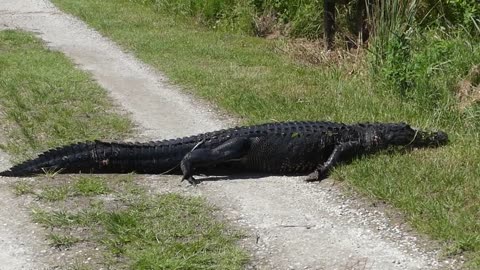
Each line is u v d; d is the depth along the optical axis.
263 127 7.01
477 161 6.84
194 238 5.46
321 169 6.75
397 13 9.92
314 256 5.25
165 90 9.95
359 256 5.25
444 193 6.09
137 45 12.69
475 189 6.18
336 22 12.84
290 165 6.91
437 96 8.60
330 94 9.43
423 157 6.98
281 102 9.02
